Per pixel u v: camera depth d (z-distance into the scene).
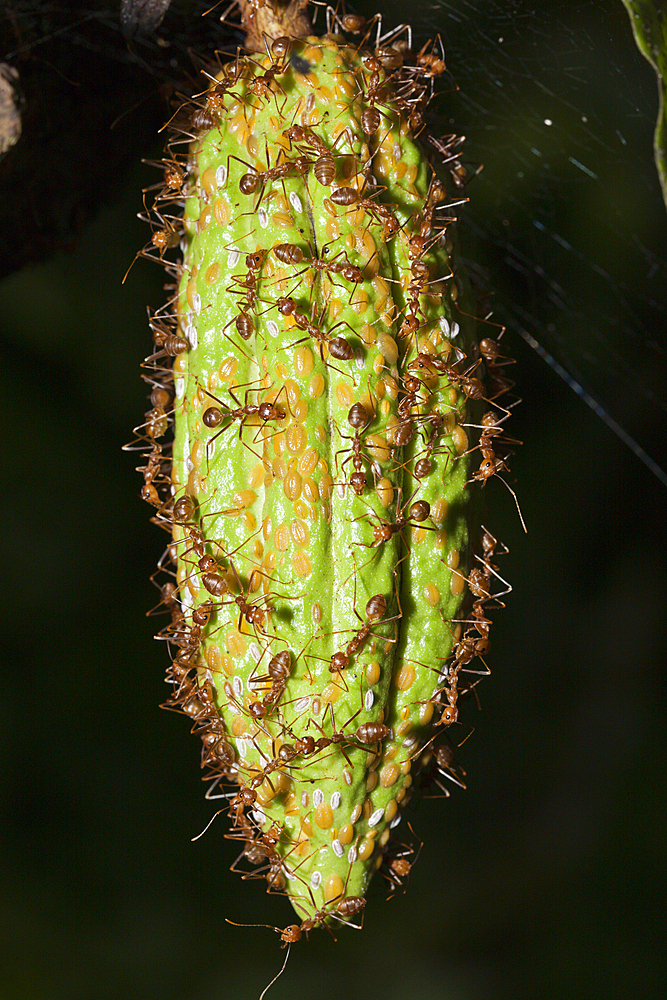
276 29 0.38
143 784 0.58
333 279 0.37
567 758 0.61
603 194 0.50
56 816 0.56
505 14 0.42
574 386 0.62
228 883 0.56
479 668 0.63
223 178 0.37
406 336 0.37
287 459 0.37
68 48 0.39
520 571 0.64
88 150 0.40
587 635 0.63
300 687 0.37
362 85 0.37
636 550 0.64
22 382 0.61
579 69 0.43
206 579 0.37
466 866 0.58
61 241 0.41
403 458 0.37
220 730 0.37
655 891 0.54
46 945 0.52
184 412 0.37
